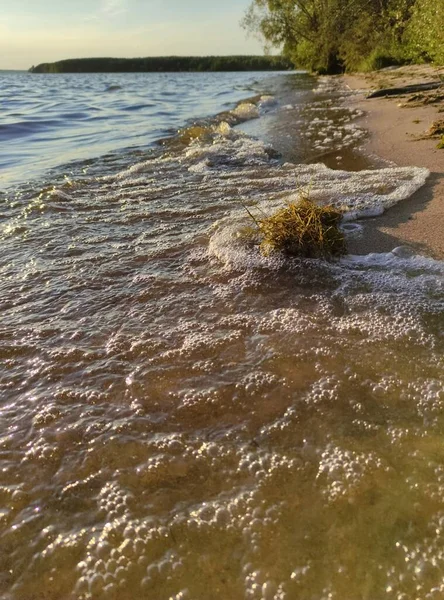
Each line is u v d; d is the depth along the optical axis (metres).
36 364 2.30
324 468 1.71
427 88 11.18
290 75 31.17
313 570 1.39
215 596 1.34
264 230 3.31
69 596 1.36
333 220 3.31
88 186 5.25
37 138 8.51
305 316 2.58
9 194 4.92
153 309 2.73
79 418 1.98
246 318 2.60
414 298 2.70
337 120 8.94
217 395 2.08
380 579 1.36
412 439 1.81
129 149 7.34
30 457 1.80
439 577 1.36
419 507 1.55
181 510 1.58
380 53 20.81
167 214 4.22
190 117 11.09
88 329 2.57
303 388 2.09
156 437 1.88
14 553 1.47
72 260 3.37
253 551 1.45
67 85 27.53
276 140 7.54
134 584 1.38
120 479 1.71
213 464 1.75
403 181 4.56
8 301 2.85
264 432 1.88
